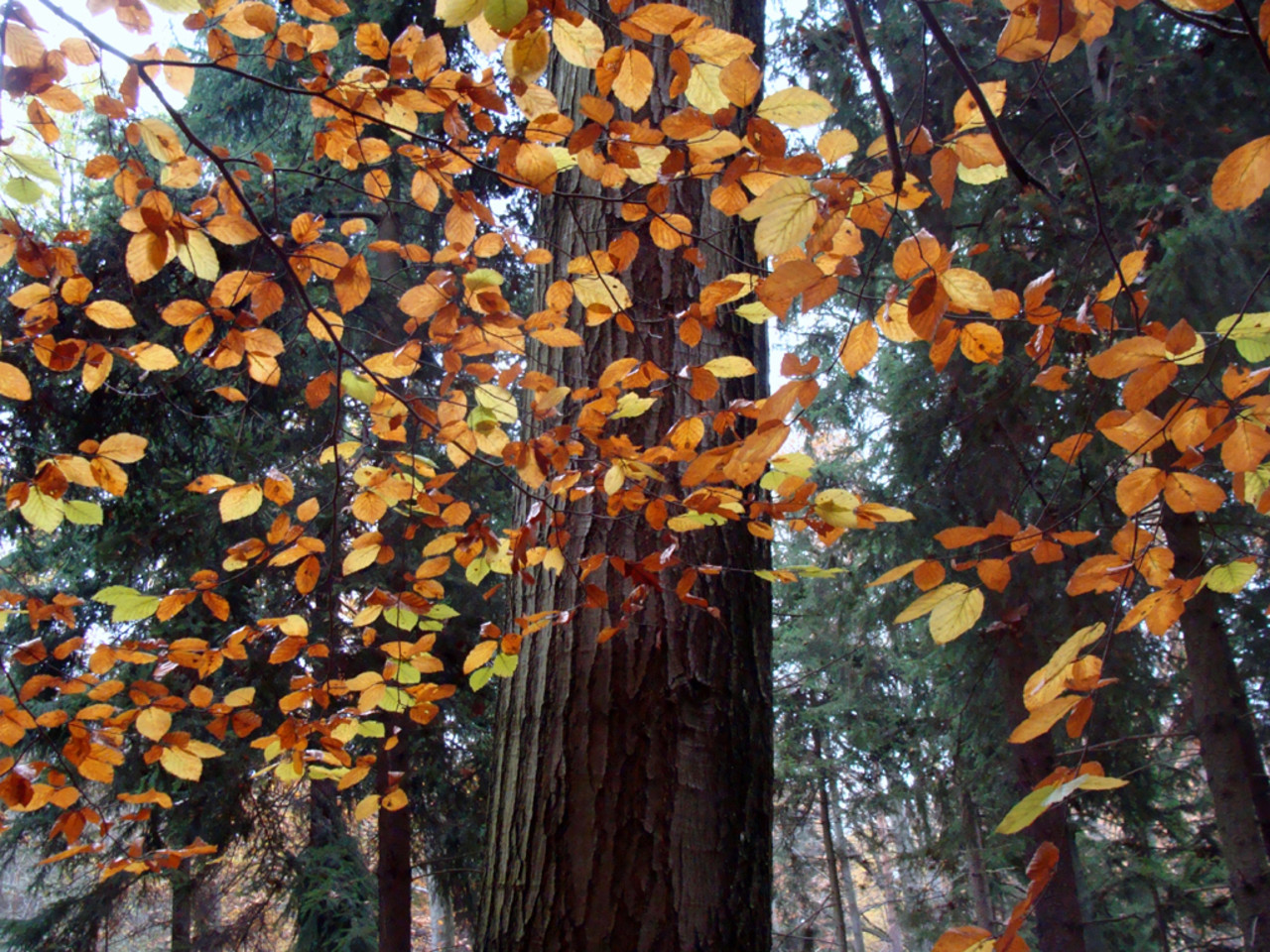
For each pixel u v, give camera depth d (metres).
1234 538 4.70
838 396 7.41
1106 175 4.29
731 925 1.51
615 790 1.55
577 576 1.70
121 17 1.12
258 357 1.45
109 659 1.58
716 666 1.65
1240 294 3.87
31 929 6.12
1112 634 0.90
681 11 0.88
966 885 8.52
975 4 4.96
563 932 1.48
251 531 5.30
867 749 8.76
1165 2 0.87
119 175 1.31
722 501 1.38
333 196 5.03
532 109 1.05
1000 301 0.98
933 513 5.62
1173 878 6.66
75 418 4.82
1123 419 0.94
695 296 1.79
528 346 1.90
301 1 1.09
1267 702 5.65
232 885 6.49
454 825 6.57
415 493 1.57
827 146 0.96
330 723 1.68
